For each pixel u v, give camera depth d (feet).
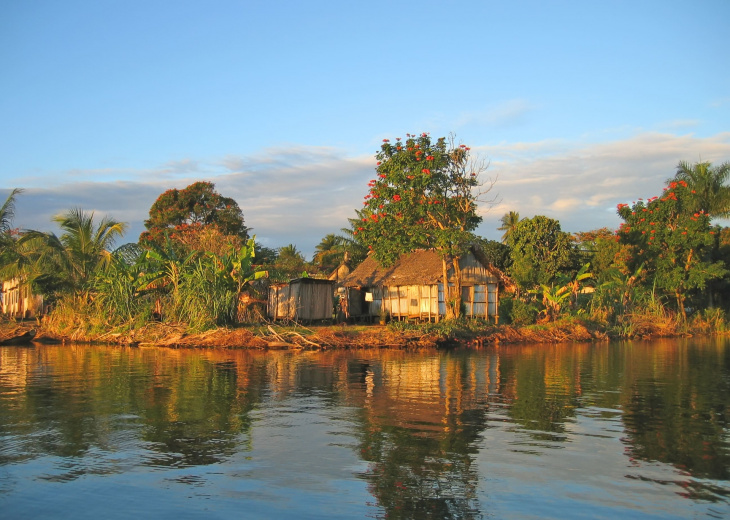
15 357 82.12
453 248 111.04
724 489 29.73
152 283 108.78
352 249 191.01
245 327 105.09
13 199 119.85
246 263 109.50
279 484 29.99
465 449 35.76
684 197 142.72
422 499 28.27
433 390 55.16
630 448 36.17
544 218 138.31
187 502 27.81
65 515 26.45
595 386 58.03
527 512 26.91
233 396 51.65
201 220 218.18
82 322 106.42
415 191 111.24
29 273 119.65
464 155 115.34
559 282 132.87
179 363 74.90
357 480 30.55
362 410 46.09
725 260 156.66
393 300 135.85
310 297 126.21
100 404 48.03
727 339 122.31
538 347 101.30
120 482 30.22
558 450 35.68
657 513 26.91
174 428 40.27
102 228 120.26
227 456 34.27
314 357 82.53
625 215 151.74
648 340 119.65
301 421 42.39
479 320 121.08
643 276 146.61
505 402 49.57
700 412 46.19
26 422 41.83
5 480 30.50
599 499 28.40
